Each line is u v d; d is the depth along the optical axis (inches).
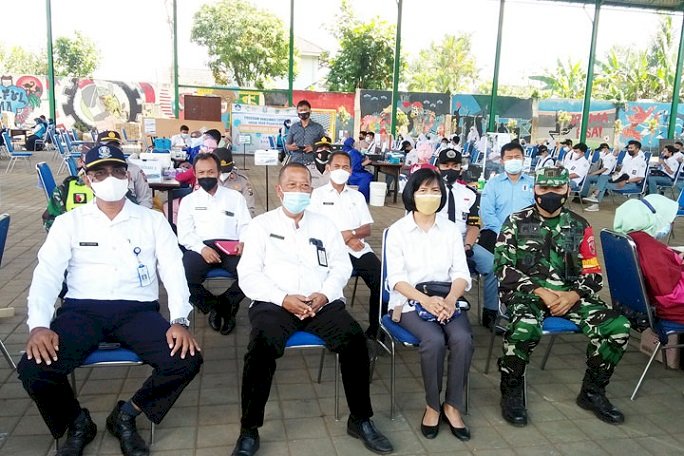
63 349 97.7
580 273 130.8
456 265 127.8
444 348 114.2
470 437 114.3
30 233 281.3
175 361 100.7
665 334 126.3
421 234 127.9
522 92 1268.5
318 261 121.4
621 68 1214.9
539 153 573.9
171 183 219.9
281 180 119.6
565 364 152.6
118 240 108.0
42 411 98.3
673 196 499.8
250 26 1059.9
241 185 206.4
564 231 132.1
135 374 136.7
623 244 127.0
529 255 132.5
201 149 317.7
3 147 679.1
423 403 128.4
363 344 111.0
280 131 805.2
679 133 961.5
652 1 729.6
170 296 109.0
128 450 102.4
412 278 127.6
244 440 104.8
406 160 474.9
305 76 1482.5
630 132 956.6
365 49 1090.7
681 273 127.3
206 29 1052.5
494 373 145.3
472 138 752.3
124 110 959.6
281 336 108.5
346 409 124.3
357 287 217.8
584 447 112.2
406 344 115.8
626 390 137.3
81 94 943.7
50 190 197.6
